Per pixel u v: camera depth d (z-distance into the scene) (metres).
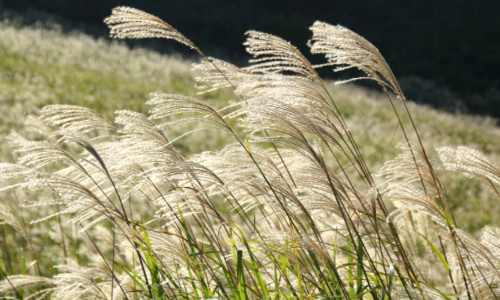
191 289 4.72
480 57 58.03
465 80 55.62
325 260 4.16
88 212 4.38
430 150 23.77
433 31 61.97
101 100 22.61
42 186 4.16
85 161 4.60
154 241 4.62
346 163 18.44
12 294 5.80
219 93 28.53
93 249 6.89
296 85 4.43
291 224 4.34
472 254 4.36
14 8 56.97
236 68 4.68
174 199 4.55
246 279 4.64
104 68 30.34
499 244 4.48
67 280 4.58
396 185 4.51
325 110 4.54
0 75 23.45
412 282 4.49
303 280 4.53
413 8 65.69
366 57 4.45
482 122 39.72
